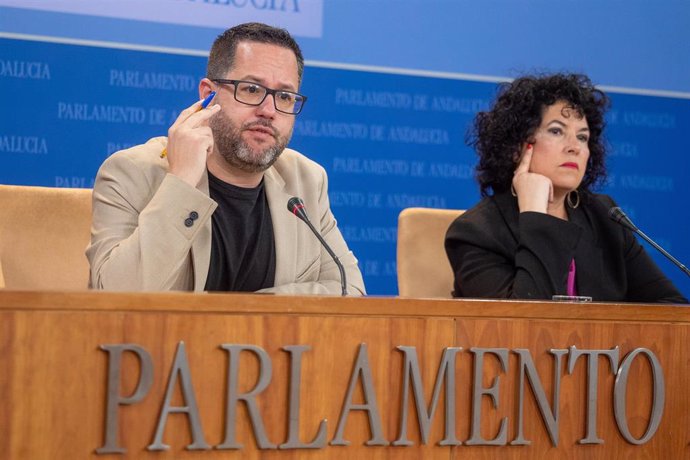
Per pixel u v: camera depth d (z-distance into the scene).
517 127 8.45
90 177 10.41
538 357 5.11
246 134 6.82
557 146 8.34
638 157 12.37
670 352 5.40
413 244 8.55
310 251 7.26
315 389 4.68
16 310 4.23
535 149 8.42
